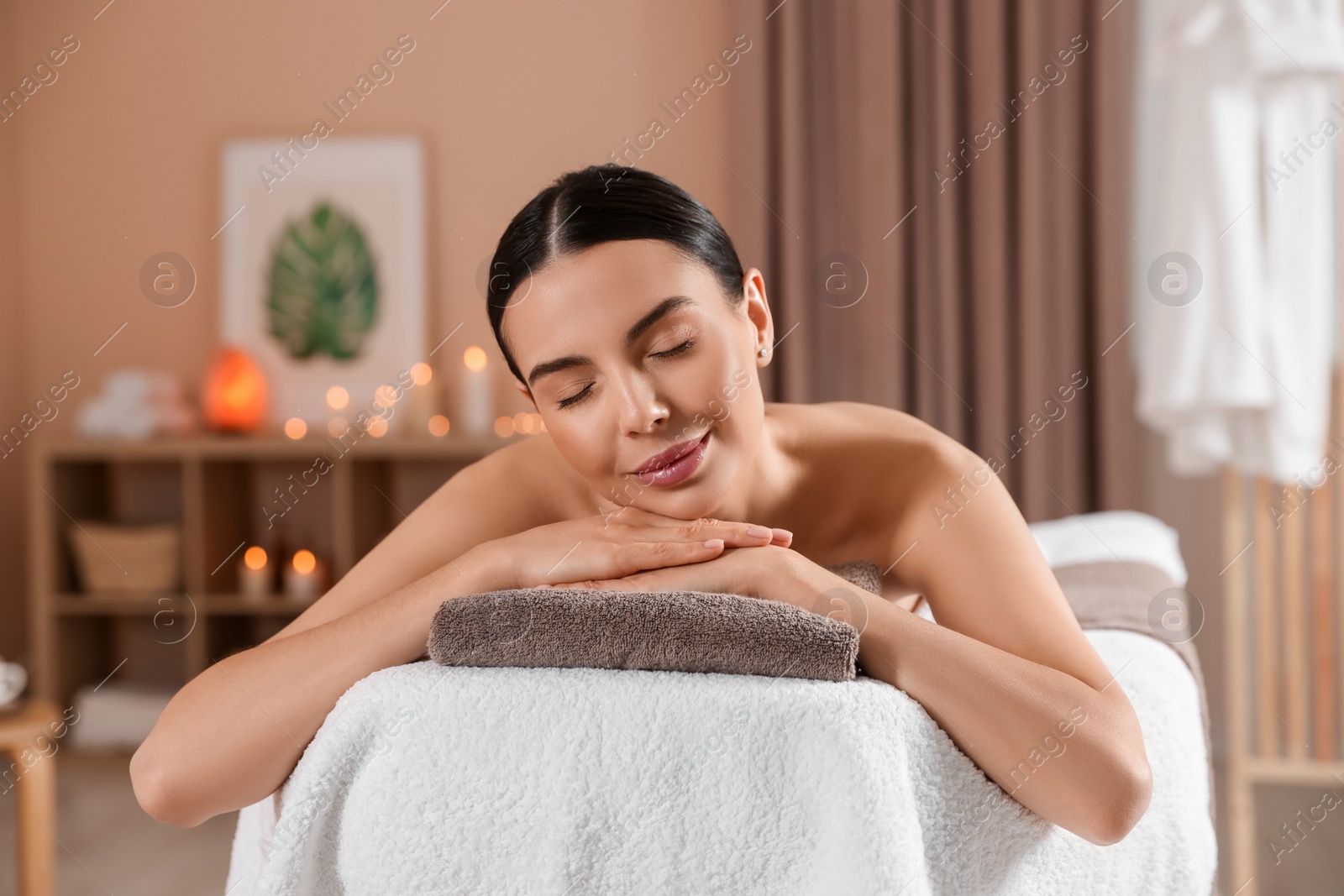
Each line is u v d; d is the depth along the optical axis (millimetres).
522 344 729
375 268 2855
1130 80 2463
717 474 743
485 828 588
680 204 723
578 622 613
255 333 2889
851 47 2557
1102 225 2449
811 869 580
